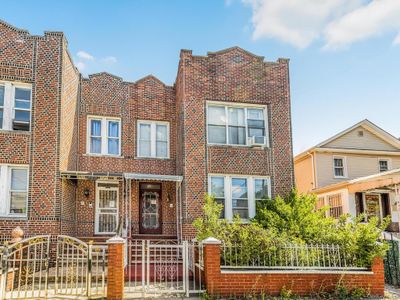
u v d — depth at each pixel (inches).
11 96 556.1
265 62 677.3
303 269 408.8
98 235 635.5
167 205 669.3
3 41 561.9
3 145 541.3
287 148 658.8
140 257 538.3
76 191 640.4
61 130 564.7
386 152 1032.8
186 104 630.5
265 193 639.1
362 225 444.5
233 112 656.4
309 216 498.0
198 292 390.0
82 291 396.5
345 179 992.9
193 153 618.8
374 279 416.2
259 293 390.6
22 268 452.4
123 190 650.8
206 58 652.1
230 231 432.8
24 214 534.0
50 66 571.8
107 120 684.7
